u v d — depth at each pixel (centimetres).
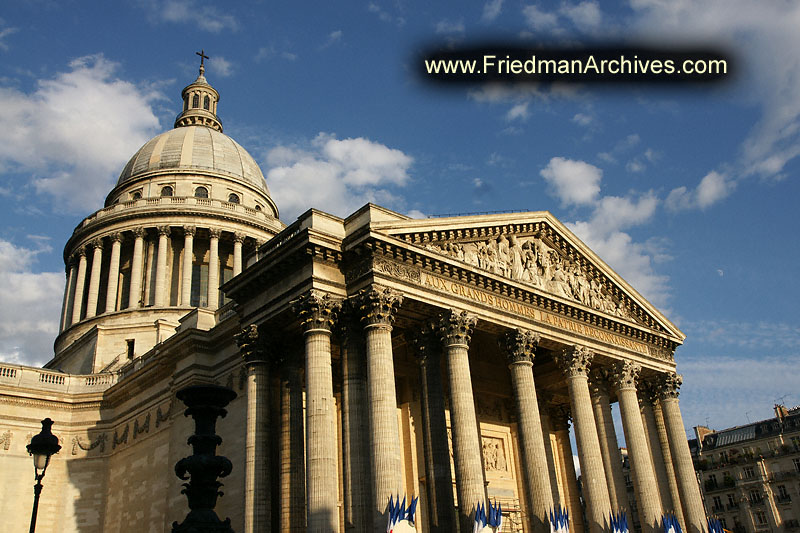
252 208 12462
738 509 14225
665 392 8200
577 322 7219
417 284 5794
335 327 5691
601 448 7538
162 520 7094
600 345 7375
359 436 5409
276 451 5878
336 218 5916
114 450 8550
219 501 6444
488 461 7562
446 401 7212
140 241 11300
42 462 3703
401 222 5762
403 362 7062
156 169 12569
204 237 11712
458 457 5591
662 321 8356
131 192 12369
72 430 8738
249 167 13538
